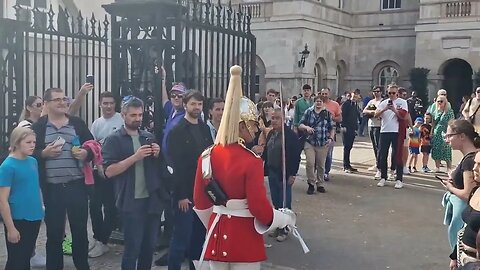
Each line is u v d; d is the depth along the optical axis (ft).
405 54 92.53
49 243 17.42
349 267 20.35
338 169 42.55
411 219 27.43
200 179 13.12
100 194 21.08
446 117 40.47
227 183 12.52
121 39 21.26
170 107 20.80
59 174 17.02
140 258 17.24
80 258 17.69
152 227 17.11
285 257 21.36
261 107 31.48
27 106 21.50
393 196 32.81
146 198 16.69
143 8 20.51
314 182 33.22
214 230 12.73
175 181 17.12
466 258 13.15
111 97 21.72
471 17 81.92
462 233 13.61
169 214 20.57
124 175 16.60
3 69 25.66
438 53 84.89
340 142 63.36
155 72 20.61
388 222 26.81
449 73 86.28
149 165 16.71
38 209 16.44
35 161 16.55
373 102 39.55
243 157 12.53
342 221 26.91
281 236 23.44
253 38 24.79
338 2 93.76
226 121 12.69
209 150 13.00
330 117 33.35
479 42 81.46
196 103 17.24
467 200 14.71
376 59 94.99
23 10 27.30
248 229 12.57
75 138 17.54
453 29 83.41
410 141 41.47
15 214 16.06
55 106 17.35
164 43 20.65
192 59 21.72
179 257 17.42
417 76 85.15
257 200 12.21
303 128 32.50
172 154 17.07
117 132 16.89
